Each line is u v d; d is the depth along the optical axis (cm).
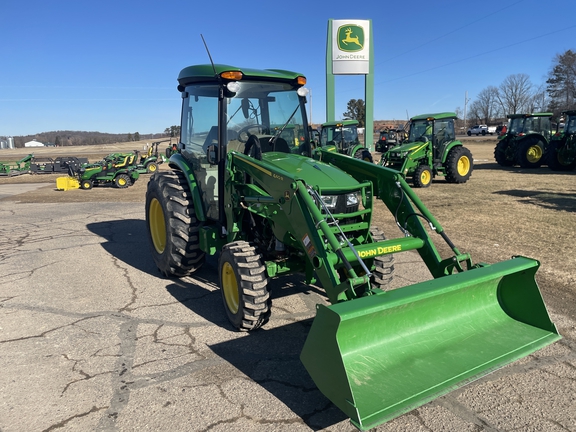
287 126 505
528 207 966
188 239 520
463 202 1055
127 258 679
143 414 294
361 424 240
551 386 319
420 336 319
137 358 369
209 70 459
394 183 419
